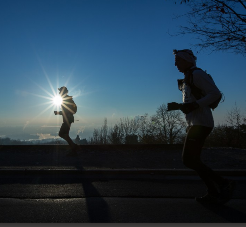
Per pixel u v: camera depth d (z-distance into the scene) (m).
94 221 3.45
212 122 3.93
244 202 4.23
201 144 3.93
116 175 6.09
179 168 6.61
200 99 3.76
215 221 3.45
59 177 5.92
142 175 6.09
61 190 4.86
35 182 5.48
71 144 8.41
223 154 8.84
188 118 4.02
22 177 5.94
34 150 9.64
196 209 3.89
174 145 9.94
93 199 4.36
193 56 4.09
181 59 4.05
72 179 5.74
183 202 4.22
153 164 7.19
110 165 7.00
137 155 8.70
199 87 3.86
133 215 3.65
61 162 7.43
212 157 8.28
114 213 3.72
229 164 7.16
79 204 4.10
